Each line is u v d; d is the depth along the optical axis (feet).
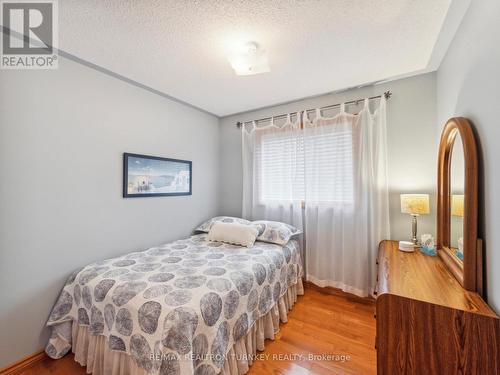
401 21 4.97
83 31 5.23
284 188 9.60
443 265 5.22
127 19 4.85
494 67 3.45
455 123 4.45
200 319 4.28
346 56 6.31
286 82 7.85
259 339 5.84
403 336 3.73
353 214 8.18
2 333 5.09
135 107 7.89
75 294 5.64
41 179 5.66
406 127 7.52
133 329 4.33
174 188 9.27
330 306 7.91
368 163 7.86
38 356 5.55
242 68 6.17
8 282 5.16
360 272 7.92
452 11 4.62
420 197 6.54
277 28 5.17
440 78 6.68
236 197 11.28
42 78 5.70
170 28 5.15
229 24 5.03
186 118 9.89
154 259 6.64
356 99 8.32
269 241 8.29
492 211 3.55
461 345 3.37
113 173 7.22
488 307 3.43
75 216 6.30
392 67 6.89
